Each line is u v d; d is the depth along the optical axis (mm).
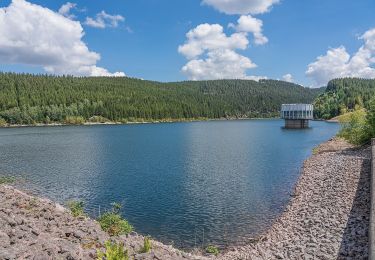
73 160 62406
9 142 100062
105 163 58500
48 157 66875
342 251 16359
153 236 24500
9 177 44719
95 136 122938
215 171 49531
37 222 14023
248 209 30094
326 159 49781
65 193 37562
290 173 46688
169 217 28656
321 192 30016
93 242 12672
